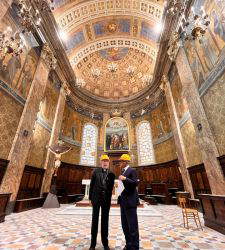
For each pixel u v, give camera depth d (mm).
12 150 7582
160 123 15727
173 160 12891
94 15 15508
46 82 11195
